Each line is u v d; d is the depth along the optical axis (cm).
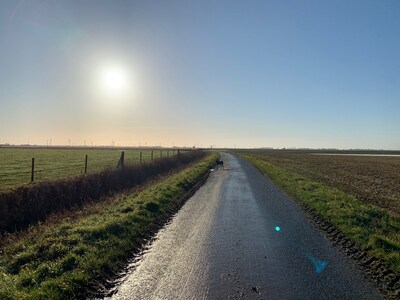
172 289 656
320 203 1545
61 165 3909
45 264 738
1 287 625
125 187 2033
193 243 966
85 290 652
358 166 5734
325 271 762
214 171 3725
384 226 1170
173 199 1689
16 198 1226
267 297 627
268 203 1661
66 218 1215
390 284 698
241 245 950
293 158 8819
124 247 896
